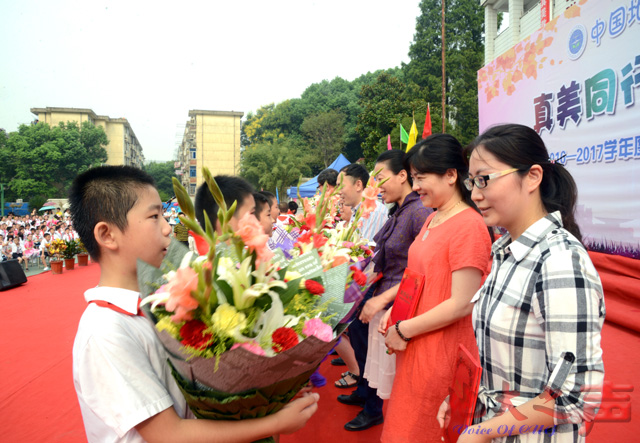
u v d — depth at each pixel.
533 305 1.03
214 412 0.98
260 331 0.97
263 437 1.03
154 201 1.17
